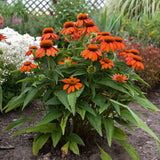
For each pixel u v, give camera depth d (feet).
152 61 11.96
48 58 4.94
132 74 5.74
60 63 5.52
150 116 9.55
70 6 17.28
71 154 6.08
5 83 8.45
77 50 5.83
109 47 4.88
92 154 6.19
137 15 25.59
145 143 7.23
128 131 8.04
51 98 5.28
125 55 5.23
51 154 6.01
